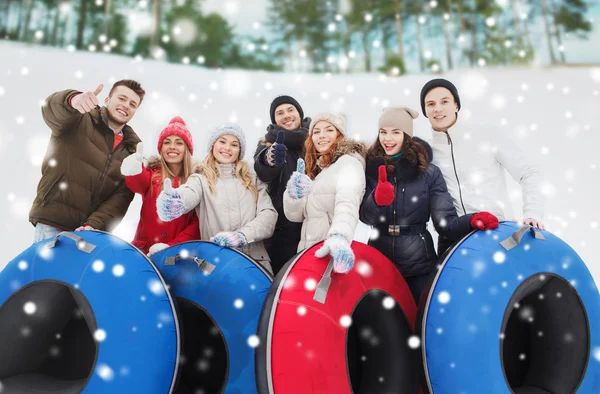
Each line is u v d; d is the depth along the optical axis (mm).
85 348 2143
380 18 15039
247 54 13789
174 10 13328
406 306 2088
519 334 2270
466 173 2531
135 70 10781
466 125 2615
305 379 1686
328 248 1895
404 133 2395
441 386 1812
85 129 2789
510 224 2127
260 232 2420
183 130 2822
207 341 2264
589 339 2059
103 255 1913
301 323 1740
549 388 2094
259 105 9125
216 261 2100
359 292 1919
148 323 1819
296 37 14430
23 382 1931
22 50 11164
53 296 1975
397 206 2348
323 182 2322
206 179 2498
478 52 14633
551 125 8242
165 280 2109
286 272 1883
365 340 2080
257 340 1793
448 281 1899
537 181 2434
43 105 2709
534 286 2002
